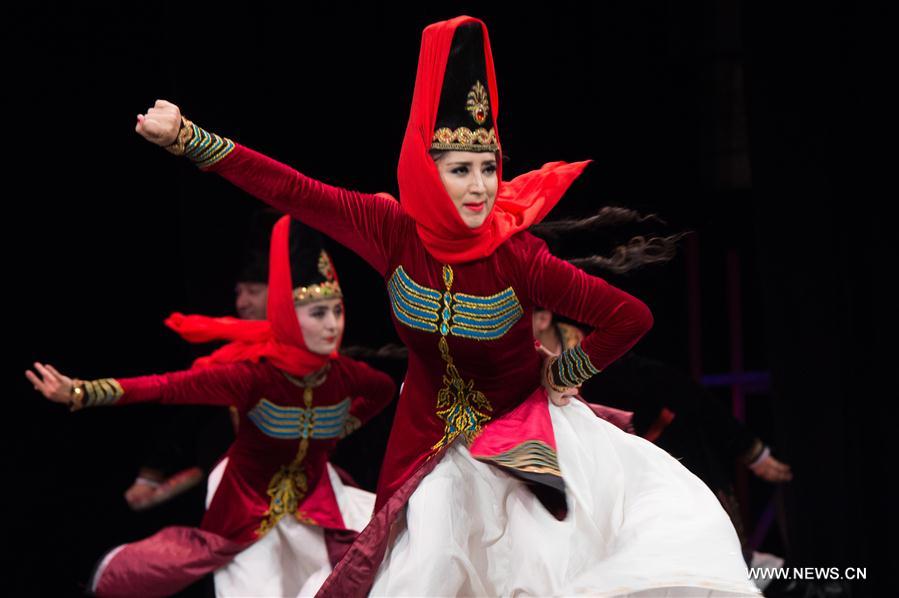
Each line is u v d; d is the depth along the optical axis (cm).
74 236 1424
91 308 1445
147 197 1427
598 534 594
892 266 1048
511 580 588
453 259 593
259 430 918
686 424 1002
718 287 1299
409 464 622
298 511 926
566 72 1190
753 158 1099
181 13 1203
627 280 1214
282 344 909
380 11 1194
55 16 1334
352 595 588
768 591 1075
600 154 1196
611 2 1188
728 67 1200
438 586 572
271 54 1202
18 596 1337
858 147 1059
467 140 586
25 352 1436
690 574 559
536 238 618
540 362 645
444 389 617
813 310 1077
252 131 1203
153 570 905
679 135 1209
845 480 1065
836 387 1069
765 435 1343
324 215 585
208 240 1253
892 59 1041
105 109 1375
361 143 1206
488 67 604
